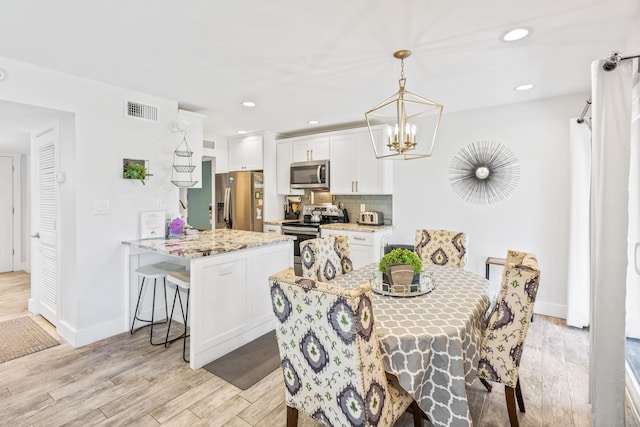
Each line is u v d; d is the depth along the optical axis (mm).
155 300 3324
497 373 1732
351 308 1218
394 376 1588
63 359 2586
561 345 2826
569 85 3035
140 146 3180
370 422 1308
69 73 2682
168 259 3402
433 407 1517
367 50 2301
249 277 2889
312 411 1501
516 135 3613
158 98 3320
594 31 2047
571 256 3186
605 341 1662
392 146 2082
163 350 2746
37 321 3342
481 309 1852
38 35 2070
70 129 2803
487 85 3027
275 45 2227
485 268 3758
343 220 4949
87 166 2820
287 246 3305
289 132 5270
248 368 2467
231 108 3777
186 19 1900
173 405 2037
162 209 3361
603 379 1672
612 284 1641
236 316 2779
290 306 1431
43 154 3271
